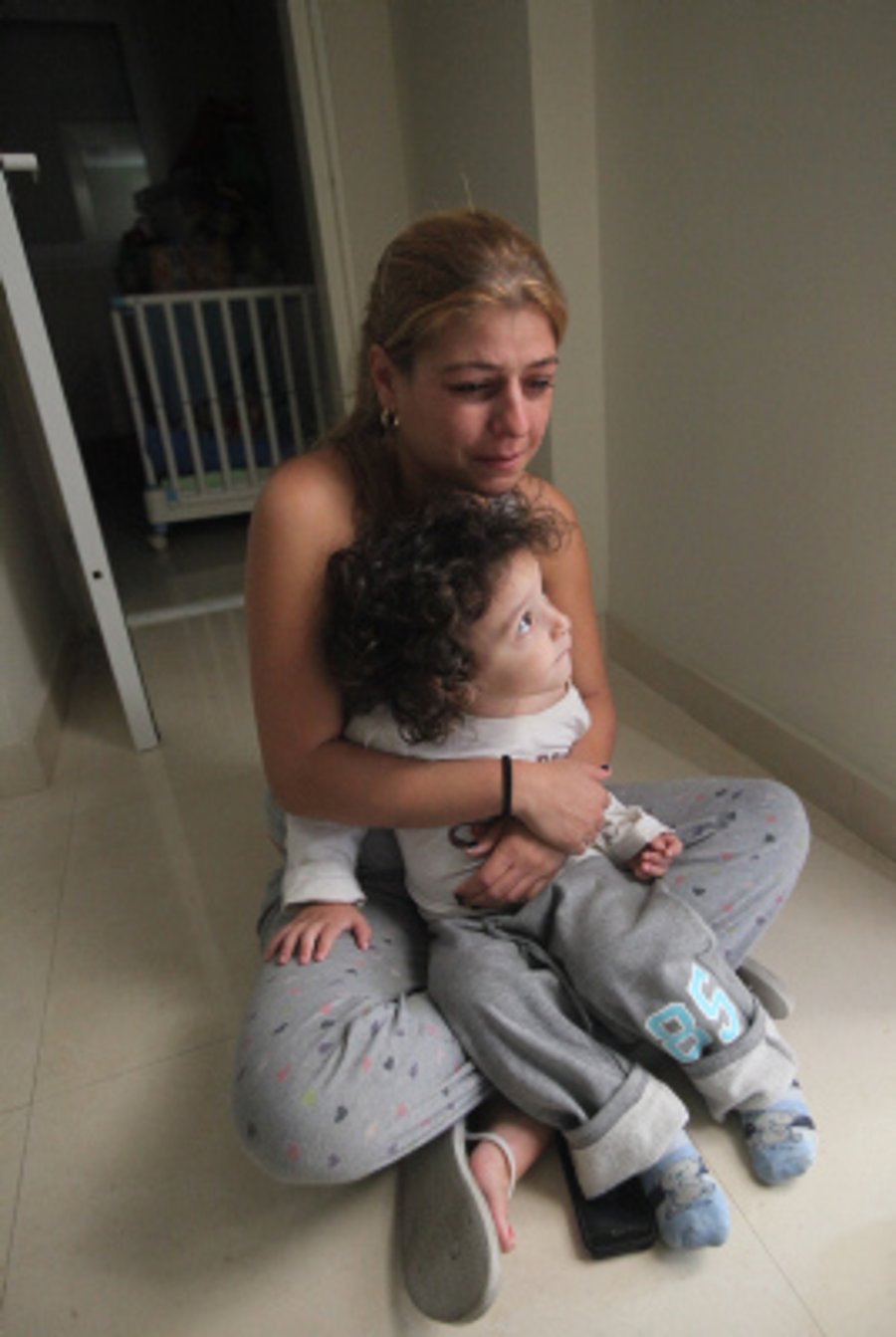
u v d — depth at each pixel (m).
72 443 1.37
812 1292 0.62
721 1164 0.71
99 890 1.18
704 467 1.35
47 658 1.76
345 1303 0.64
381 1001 0.71
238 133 3.43
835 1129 0.74
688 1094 0.77
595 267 1.54
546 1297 0.63
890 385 0.95
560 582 0.89
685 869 0.78
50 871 1.23
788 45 1.00
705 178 1.20
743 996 0.71
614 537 1.70
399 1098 0.64
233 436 3.24
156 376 2.95
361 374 0.80
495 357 0.64
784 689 1.26
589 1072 0.66
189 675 1.93
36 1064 0.89
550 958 0.73
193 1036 0.92
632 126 1.35
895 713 1.05
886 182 0.90
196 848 1.26
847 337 1.00
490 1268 0.57
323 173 2.05
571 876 0.76
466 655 0.69
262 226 3.40
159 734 1.64
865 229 0.94
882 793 1.08
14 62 3.68
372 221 2.14
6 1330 0.64
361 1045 0.65
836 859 1.09
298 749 0.78
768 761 1.31
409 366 0.67
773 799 0.84
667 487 1.47
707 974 0.69
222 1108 0.83
